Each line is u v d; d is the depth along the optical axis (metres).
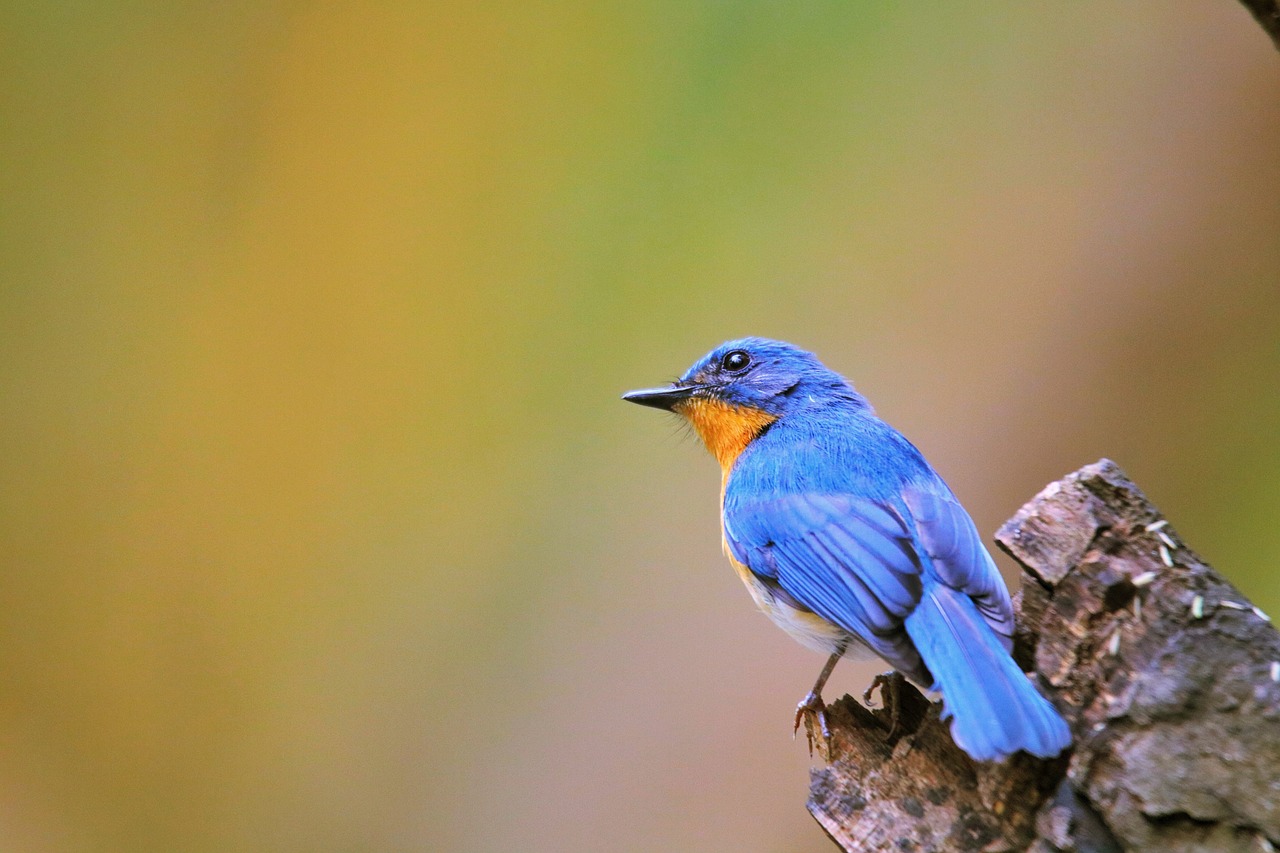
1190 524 11.74
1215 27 12.66
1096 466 5.40
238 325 14.03
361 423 13.72
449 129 14.39
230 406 13.84
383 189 14.30
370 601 13.10
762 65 14.23
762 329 13.34
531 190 14.26
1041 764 5.16
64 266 13.98
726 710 11.59
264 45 14.50
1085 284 12.36
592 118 14.37
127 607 13.27
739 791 11.24
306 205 14.28
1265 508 11.57
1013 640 5.65
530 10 14.51
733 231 13.75
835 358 12.98
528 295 13.92
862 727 5.73
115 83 14.41
